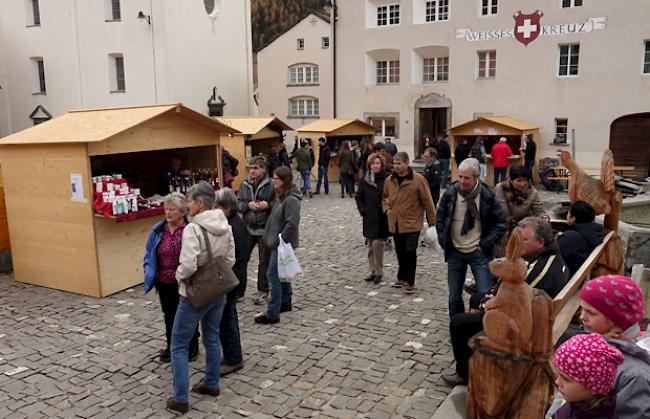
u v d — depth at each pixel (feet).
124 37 85.66
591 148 73.82
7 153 27.07
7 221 29.17
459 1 80.02
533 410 11.57
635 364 7.98
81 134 25.13
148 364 18.21
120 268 26.22
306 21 110.01
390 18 88.02
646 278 18.97
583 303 8.82
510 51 77.15
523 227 15.96
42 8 92.07
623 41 70.18
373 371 17.22
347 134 74.74
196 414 14.92
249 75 101.40
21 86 96.32
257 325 21.33
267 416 14.74
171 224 17.02
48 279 26.89
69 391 16.43
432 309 22.95
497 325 11.80
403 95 86.74
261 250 23.50
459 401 14.94
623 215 32.24
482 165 62.75
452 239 19.01
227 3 94.94
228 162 44.39
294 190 20.79
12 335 20.92
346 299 24.43
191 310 14.74
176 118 28.71
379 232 26.03
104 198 24.53
